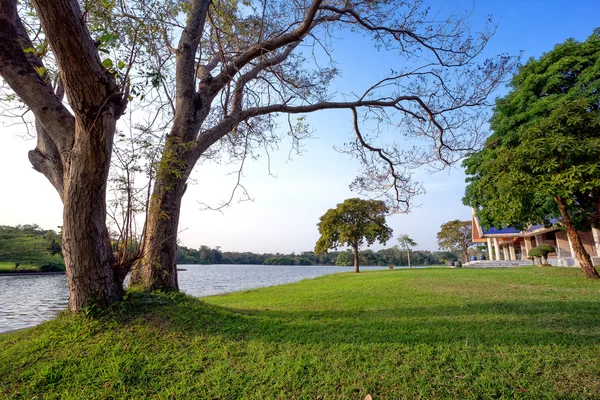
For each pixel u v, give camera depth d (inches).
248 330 197.9
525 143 343.3
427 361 146.9
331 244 1293.1
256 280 1130.7
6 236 1514.5
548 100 474.0
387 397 118.2
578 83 463.5
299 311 269.4
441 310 253.3
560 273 525.3
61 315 183.0
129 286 226.8
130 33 181.3
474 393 118.7
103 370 137.0
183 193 253.0
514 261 1117.7
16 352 149.9
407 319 225.5
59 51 136.9
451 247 1958.7
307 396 120.5
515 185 343.9
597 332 179.9
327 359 151.6
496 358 147.6
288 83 330.3
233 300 398.6
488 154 552.7
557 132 328.8
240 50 296.0
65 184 176.9
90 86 148.7
